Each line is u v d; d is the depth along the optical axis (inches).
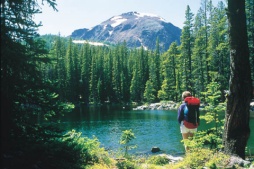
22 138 251.6
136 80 3678.6
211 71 2021.4
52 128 275.4
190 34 2445.9
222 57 2034.9
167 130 1090.7
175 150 725.3
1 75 229.0
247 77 318.7
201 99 2055.9
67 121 1492.4
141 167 321.4
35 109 273.3
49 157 235.1
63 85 3442.4
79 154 282.8
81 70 3846.0
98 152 320.2
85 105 3248.0
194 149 327.6
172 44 2898.6
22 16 256.7
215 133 369.1
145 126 1229.7
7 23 237.6
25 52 249.6
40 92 270.4
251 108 1486.2
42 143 255.8
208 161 302.2
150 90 3152.1
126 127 1220.5
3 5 233.8
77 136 330.6
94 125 1314.0
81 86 3759.8
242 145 319.9
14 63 228.7
